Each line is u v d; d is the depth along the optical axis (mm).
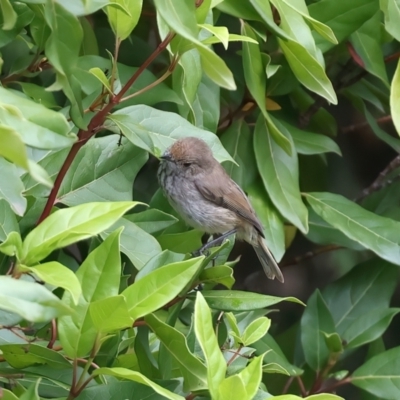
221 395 5301
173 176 10133
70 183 7328
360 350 12680
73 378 5418
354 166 14445
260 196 9555
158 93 7980
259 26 8992
